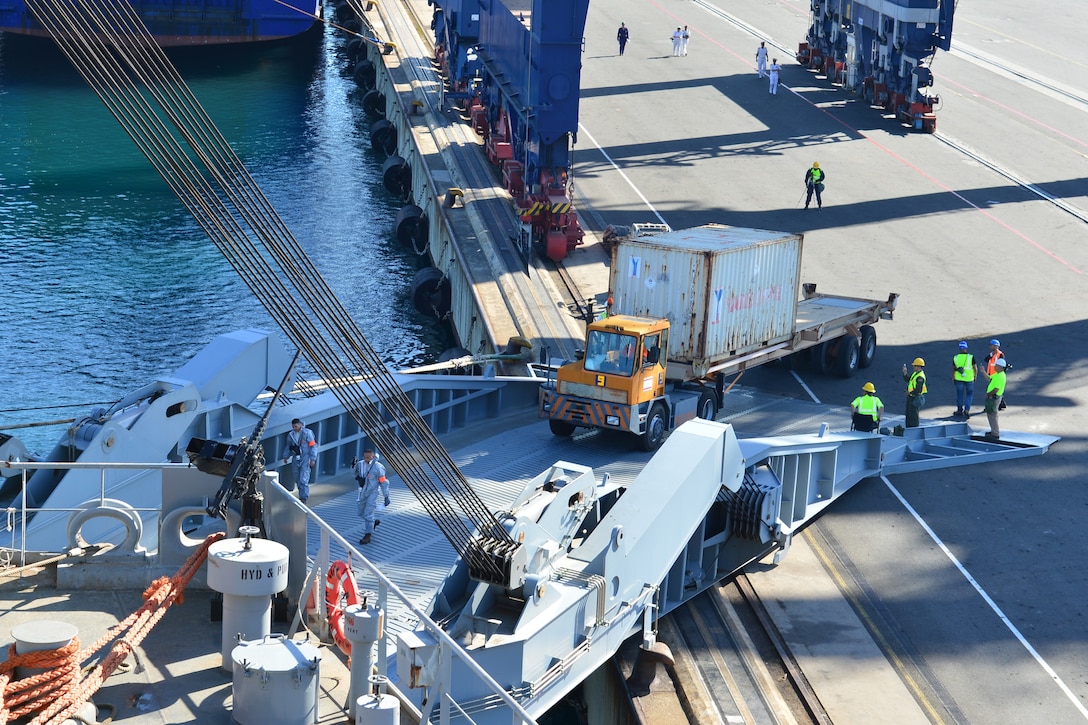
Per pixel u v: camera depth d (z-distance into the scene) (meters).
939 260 51.03
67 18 14.60
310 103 86.12
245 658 12.82
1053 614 27.20
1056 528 30.92
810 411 35.84
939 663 25.39
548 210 50.47
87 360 44.94
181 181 15.69
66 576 15.64
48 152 70.19
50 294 50.72
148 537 26.69
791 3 109.38
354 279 56.09
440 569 22.88
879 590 28.17
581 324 44.38
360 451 29.56
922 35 70.69
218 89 88.19
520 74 54.94
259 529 15.25
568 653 20.47
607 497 25.00
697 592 26.88
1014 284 48.59
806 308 40.00
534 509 20.95
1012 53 93.06
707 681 24.34
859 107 75.88
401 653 16.75
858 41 77.88
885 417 36.66
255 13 99.06
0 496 26.42
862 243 52.75
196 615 15.20
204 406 28.03
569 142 51.75
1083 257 52.06
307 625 15.38
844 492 32.75
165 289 51.88
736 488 26.53
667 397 30.53
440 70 82.31
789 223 55.25
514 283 47.69
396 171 67.81
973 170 64.19
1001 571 28.94
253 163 71.81
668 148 66.94
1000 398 35.19
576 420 29.52
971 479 33.47
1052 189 61.38
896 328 43.94
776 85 78.31
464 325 48.94
